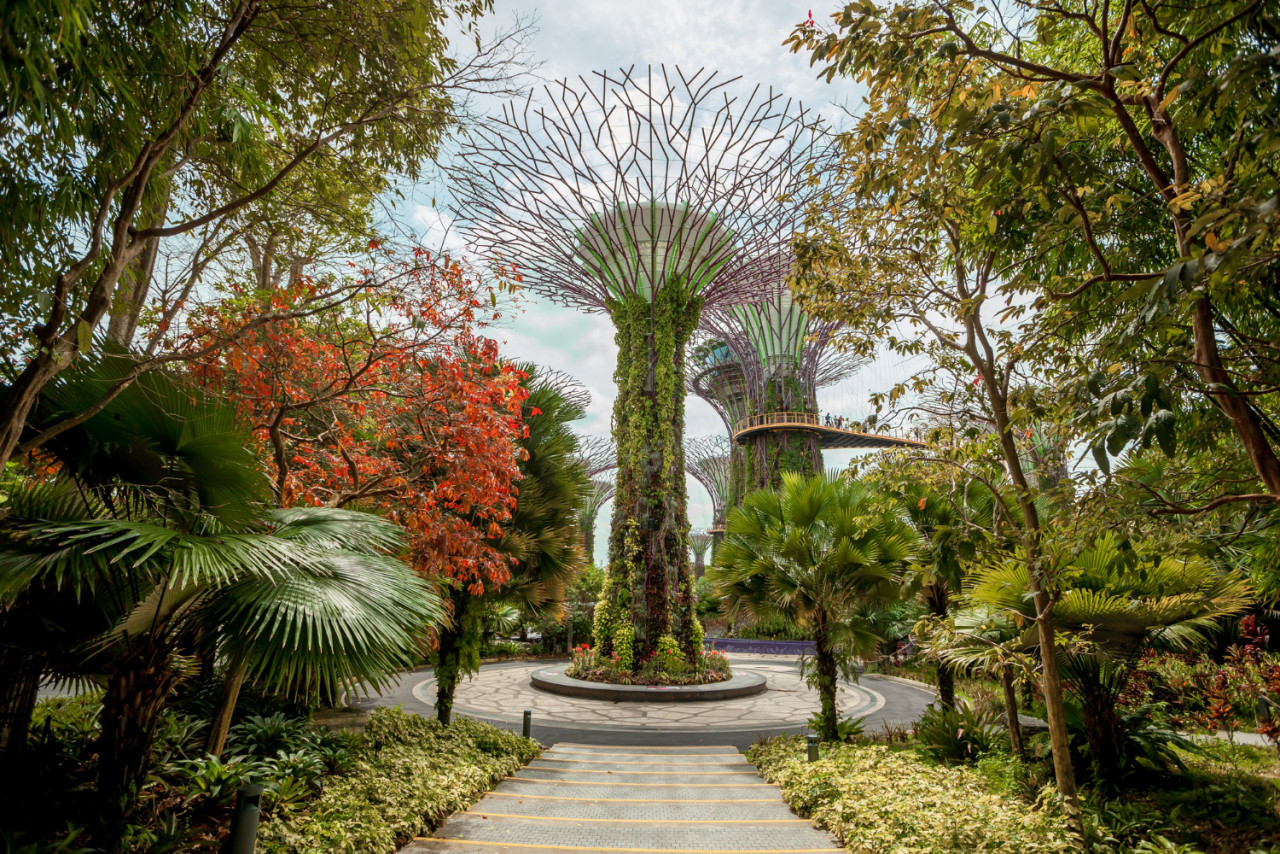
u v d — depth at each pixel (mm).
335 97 5996
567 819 5957
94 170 4344
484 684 17922
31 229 4418
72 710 6910
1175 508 3746
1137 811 5828
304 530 4453
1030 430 5727
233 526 4398
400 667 4121
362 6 5367
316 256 7082
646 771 8570
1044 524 4844
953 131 3625
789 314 37281
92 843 3773
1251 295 4156
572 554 11602
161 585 3709
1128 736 6812
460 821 5762
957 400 6070
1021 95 3656
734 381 42969
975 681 13703
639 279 19719
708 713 14141
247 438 4254
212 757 4742
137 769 4195
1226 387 3090
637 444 18562
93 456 4090
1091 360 3537
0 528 3439
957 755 7969
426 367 7031
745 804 6672
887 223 5902
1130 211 4695
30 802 4082
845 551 9180
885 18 3613
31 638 4000
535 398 10922
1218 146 4898
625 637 17344
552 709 14250
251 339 5617
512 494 8102
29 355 3941
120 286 5621
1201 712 9328
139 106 4387
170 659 4359
